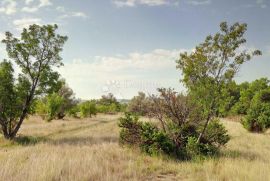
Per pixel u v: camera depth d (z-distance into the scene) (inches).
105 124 1549.0
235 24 603.8
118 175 390.6
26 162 449.4
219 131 641.6
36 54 962.1
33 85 964.6
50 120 1638.8
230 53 605.3
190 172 446.0
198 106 628.7
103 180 358.0
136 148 602.2
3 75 909.2
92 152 536.4
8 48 938.1
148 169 455.8
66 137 952.3
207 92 615.5
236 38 602.2
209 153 578.9
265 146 795.4
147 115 661.3
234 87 626.2
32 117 1865.2
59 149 600.1
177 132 616.4
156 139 585.9
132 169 426.0
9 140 864.9
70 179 352.8
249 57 600.7
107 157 504.4
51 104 1635.1
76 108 2239.2
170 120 654.5
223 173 411.8
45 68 976.3
